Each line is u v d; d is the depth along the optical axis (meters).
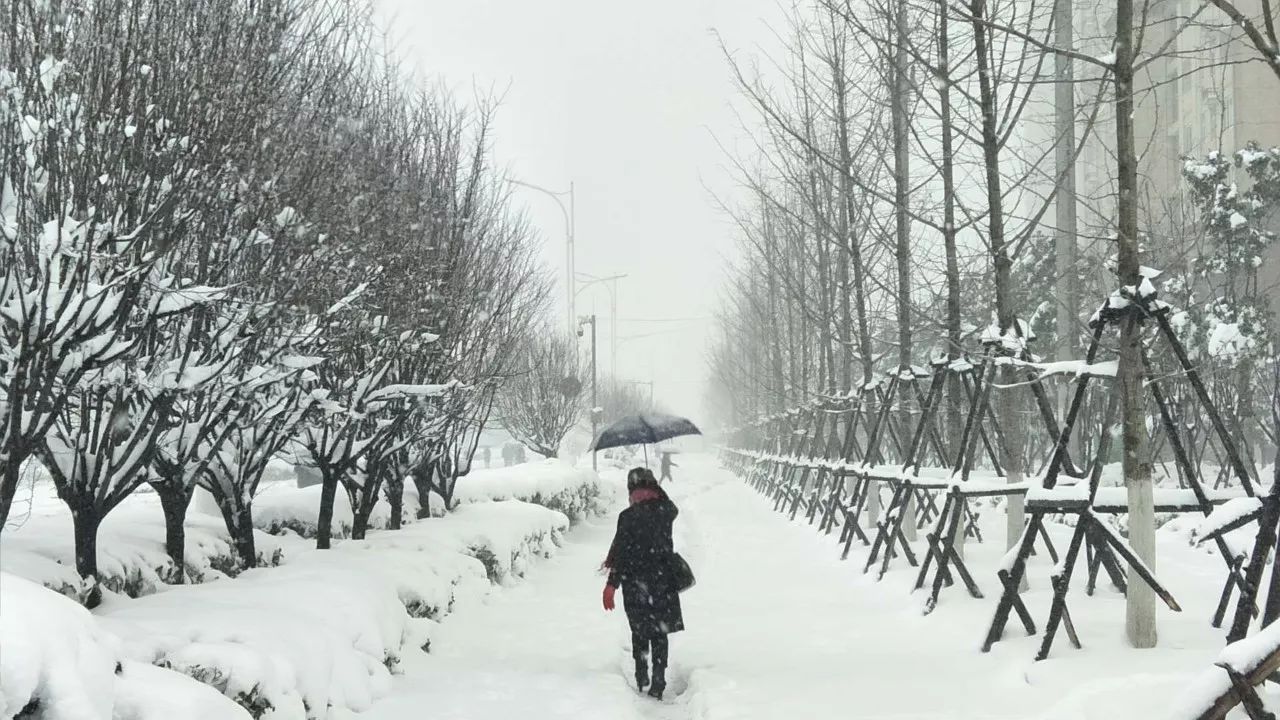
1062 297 20.66
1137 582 6.47
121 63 5.15
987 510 16.52
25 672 3.08
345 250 7.27
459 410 12.11
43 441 5.48
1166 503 7.02
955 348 10.82
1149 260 11.38
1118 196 6.73
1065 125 11.31
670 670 8.14
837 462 16.33
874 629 8.51
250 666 4.71
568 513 18.33
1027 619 7.13
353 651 6.24
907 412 13.88
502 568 11.40
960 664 6.86
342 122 7.78
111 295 5.29
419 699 6.43
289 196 6.61
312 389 8.38
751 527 18.55
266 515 10.93
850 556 13.17
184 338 6.83
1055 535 12.70
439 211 10.46
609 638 8.96
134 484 6.18
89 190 5.09
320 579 7.08
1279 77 5.32
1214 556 10.33
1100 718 4.88
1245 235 17.72
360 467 10.98
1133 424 6.61
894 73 12.27
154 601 5.73
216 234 6.41
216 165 5.61
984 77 9.32
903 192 12.92
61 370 5.41
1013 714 5.55
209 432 7.21
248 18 6.12
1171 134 32.75
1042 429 18.50
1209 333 16.64
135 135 5.20
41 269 5.08
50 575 5.31
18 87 4.86
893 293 13.05
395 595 7.80
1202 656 5.87
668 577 7.66
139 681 3.88
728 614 9.84
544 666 7.82
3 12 4.95
